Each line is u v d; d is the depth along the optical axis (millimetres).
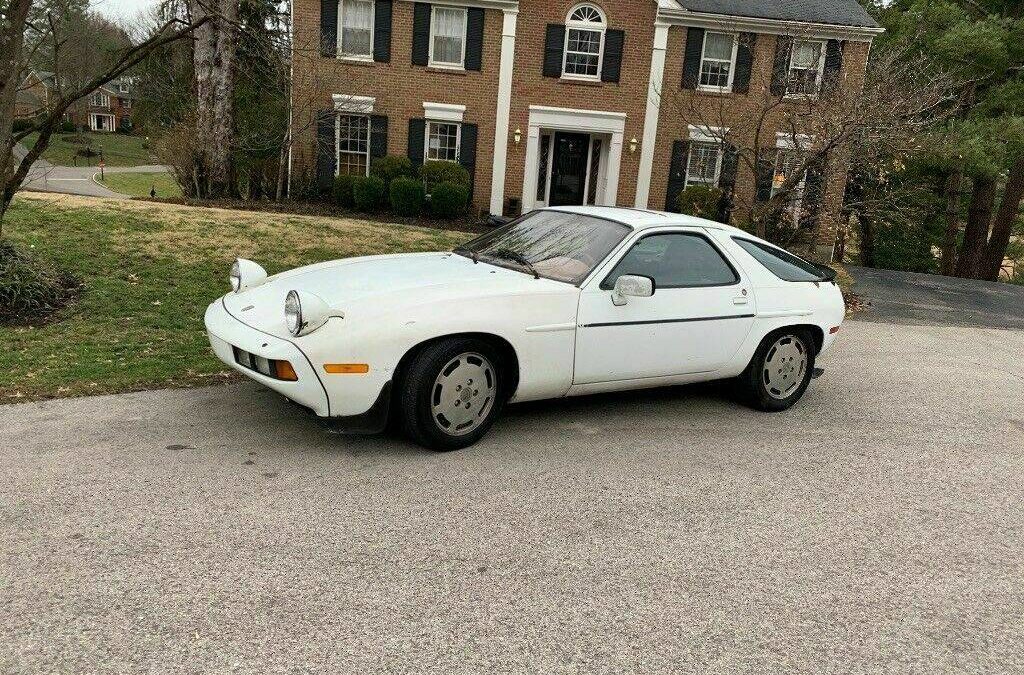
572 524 3664
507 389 4664
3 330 6539
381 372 4070
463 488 3979
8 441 4223
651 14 19016
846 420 5715
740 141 16047
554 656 2654
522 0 18750
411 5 18516
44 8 7777
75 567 3000
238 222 12586
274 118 17891
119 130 80375
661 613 2967
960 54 20078
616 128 19500
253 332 4164
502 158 19500
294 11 18312
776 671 2660
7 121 7535
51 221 10664
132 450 4191
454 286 4445
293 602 2869
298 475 3996
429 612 2863
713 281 5270
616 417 5344
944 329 10625
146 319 7191
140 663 2469
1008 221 25234
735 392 5809
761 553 3516
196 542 3252
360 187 17500
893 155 14117
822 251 18469
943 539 3797
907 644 2877
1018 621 3088
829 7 19984
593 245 4988
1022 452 5246
